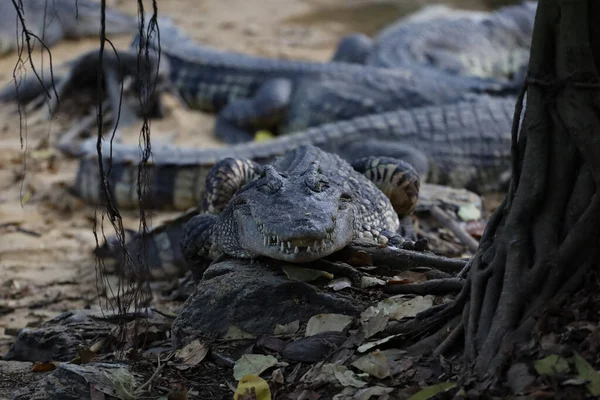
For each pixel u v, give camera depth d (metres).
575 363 4.69
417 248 7.16
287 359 5.71
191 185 12.30
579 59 5.29
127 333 6.84
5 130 15.45
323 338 5.72
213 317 6.20
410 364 5.27
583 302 5.00
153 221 11.82
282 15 25.16
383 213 7.70
